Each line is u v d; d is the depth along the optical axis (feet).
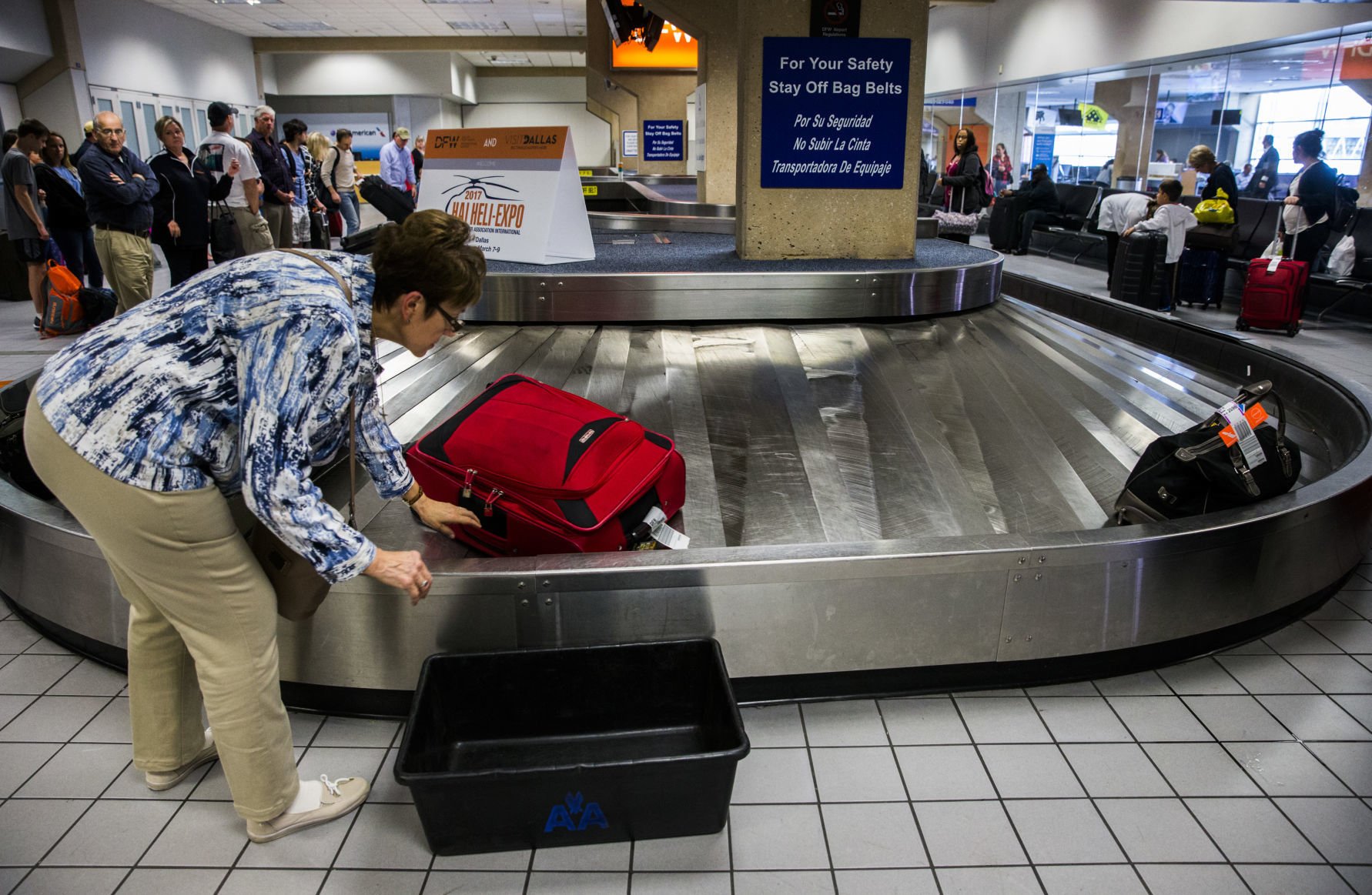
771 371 12.72
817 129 16.25
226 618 5.85
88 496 5.32
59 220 26.43
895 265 15.83
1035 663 8.54
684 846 6.52
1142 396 13.29
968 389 12.69
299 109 94.17
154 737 6.95
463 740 7.58
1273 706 8.21
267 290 5.19
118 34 57.21
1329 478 9.84
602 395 12.01
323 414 5.47
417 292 5.58
